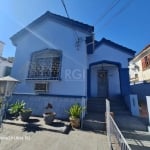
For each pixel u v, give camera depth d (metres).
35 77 8.27
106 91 11.38
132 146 4.26
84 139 4.74
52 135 4.98
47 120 5.89
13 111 6.71
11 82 5.38
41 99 7.73
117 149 3.72
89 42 8.09
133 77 16.67
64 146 4.19
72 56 7.86
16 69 8.78
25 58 8.83
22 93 8.18
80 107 6.31
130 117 7.13
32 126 5.68
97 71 11.96
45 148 4.03
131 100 7.85
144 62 13.63
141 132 5.38
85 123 6.07
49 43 8.50
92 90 11.60
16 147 4.02
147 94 11.58
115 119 6.72
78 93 7.29
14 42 9.38
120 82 9.71
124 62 9.88
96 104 8.98
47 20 8.94
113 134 4.34
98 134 5.25
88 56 10.18
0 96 5.22
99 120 6.27
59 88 7.63
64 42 8.20
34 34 9.05
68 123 6.12
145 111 8.45
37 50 8.66
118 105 8.91
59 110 7.24
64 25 8.45
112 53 10.06
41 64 8.50
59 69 7.85
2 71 13.69
